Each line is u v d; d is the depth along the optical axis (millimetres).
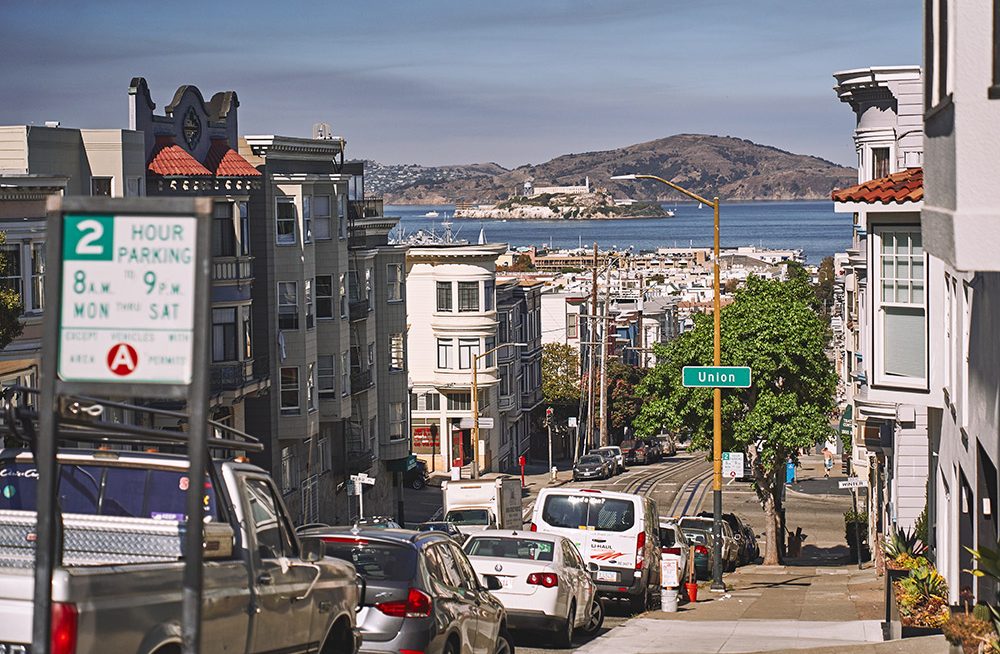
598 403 123375
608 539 31203
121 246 7500
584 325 132125
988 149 11781
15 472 11297
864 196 26328
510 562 24062
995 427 17438
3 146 42219
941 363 25359
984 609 17047
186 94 52000
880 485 53219
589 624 26656
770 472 55719
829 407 55750
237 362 51938
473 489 51125
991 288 17984
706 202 39031
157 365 7465
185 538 10422
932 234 13297
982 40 11797
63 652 8695
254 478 12062
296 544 12750
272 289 58562
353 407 70188
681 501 85875
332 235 63375
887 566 26156
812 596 36312
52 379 7520
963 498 22453
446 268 93375
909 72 40969
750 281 56594
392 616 15875
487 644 19094
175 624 9945
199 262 7426
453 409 94438
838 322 96438
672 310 170750
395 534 16906
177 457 11453
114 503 11391
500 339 100688
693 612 32125
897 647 19734
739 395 55719
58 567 8844
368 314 70938
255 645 11586
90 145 45406
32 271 37406
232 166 52906
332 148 62656
